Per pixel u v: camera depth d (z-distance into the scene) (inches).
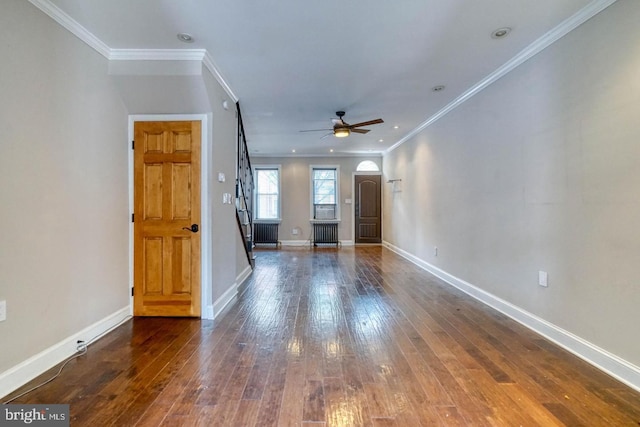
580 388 77.6
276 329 114.7
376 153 344.8
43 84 85.3
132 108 123.9
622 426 64.4
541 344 102.0
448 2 87.4
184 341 104.5
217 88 132.6
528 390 76.7
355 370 86.0
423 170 222.5
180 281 127.6
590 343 91.0
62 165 91.7
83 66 100.0
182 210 127.1
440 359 92.0
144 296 128.0
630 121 79.7
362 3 87.4
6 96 75.0
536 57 111.3
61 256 91.4
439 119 192.7
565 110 99.3
